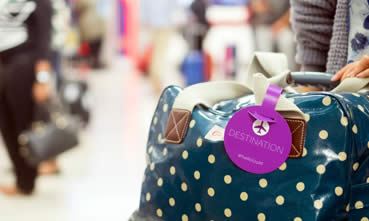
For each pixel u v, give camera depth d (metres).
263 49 6.44
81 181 3.92
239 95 1.28
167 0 7.84
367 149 1.05
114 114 6.73
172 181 1.20
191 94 1.23
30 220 3.14
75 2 11.12
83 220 3.13
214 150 1.13
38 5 3.51
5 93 3.51
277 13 6.28
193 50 7.12
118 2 16.75
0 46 3.50
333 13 1.40
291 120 1.07
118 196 3.56
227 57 7.99
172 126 1.22
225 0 8.95
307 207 1.03
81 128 5.35
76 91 5.28
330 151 1.03
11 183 3.88
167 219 1.22
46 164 4.10
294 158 1.05
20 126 3.55
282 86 1.21
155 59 8.16
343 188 1.02
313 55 1.45
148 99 7.94
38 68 3.56
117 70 12.28
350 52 1.30
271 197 1.06
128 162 4.45
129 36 16.06
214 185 1.13
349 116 1.03
